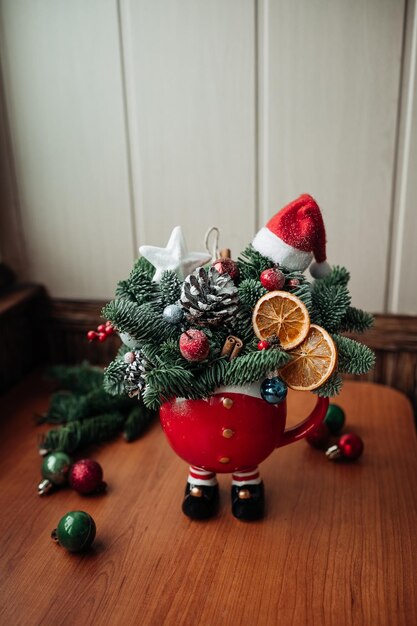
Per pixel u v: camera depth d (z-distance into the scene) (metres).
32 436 0.87
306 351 0.61
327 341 0.60
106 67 0.93
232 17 0.87
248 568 0.64
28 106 0.97
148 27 0.90
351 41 0.85
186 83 0.91
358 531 0.68
